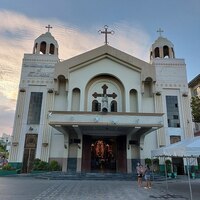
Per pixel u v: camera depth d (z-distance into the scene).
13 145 21.25
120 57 23.25
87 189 11.70
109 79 23.55
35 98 22.80
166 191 11.26
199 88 29.62
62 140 21.72
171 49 26.03
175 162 21.98
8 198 8.85
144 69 22.78
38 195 9.62
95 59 23.16
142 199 8.95
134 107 22.61
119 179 17.16
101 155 23.33
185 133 22.45
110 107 22.67
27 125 21.94
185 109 23.27
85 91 22.48
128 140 21.50
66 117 17.88
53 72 23.58
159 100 23.31
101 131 20.95
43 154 21.05
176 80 24.19
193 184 14.84
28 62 23.81
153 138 22.31
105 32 24.39
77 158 20.69
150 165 20.69
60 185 13.24
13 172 19.73
